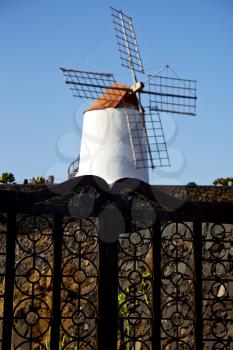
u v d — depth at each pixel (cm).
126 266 1841
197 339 1012
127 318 1016
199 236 1042
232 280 1047
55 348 970
